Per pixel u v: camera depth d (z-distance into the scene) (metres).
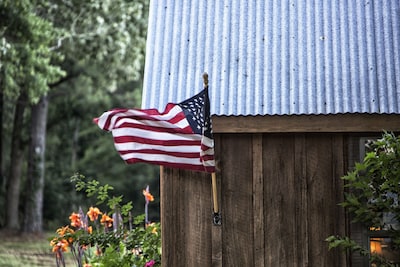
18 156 44.25
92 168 51.81
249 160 12.89
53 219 49.62
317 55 13.26
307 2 13.74
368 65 13.12
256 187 12.88
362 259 12.77
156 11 13.80
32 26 30.39
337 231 12.83
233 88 13.01
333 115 12.70
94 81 44.47
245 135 12.91
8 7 30.02
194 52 13.41
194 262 12.86
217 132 12.82
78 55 37.41
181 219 12.91
